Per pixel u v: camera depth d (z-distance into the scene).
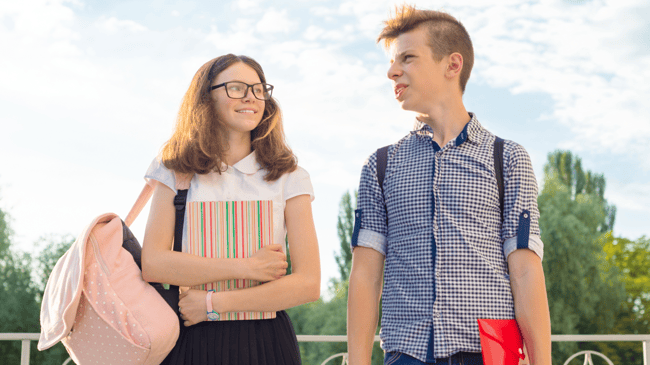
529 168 1.58
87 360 1.57
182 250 1.70
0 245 25.59
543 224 25.77
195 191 1.75
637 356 26.05
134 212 1.95
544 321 1.44
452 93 1.67
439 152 1.61
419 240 1.56
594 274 25.20
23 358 3.21
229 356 1.61
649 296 29.83
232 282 1.66
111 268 1.60
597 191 43.28
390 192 1.66
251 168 1.80
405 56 1.67
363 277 1.67
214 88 1.81
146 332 1.53
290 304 1.67
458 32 1.69
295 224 1.80
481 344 1.40
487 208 1.55
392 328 1.55
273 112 1.87
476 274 1.50
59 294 1.58
